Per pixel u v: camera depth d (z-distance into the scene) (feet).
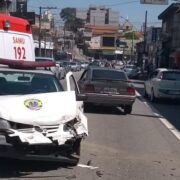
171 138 47.47
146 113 69.97
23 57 44.78
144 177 30.81
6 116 28.55
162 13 261.65
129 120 60.34
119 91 65.00
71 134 30.09
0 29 42.24
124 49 488.02
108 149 39.70
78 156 32.09
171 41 240.94
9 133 28.19
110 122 57.26
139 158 36.73
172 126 56.65
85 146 40.22
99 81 65.26
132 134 48.75
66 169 31.55
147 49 331.36
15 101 29.94
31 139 28.32
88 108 69.05
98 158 35.76
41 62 35.91
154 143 43.96
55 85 34.53
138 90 124.98
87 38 520.83
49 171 30.78
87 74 67.51
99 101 65.05
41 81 34.37
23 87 33.47
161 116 67.21
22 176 29.30
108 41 518.78
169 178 30.89
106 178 29.99
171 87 88.07
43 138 28.66
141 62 316.81
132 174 31.42
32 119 28.94
